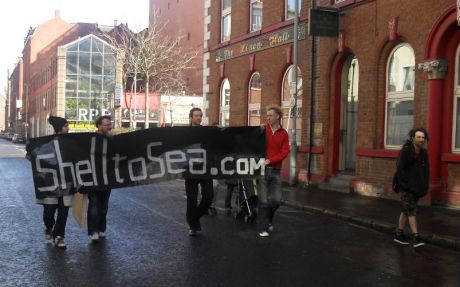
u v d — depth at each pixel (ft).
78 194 26.35
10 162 92.89
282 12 57.88
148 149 27.50
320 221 34.14
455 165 37.11
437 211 35.50
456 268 22.67
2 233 28.58
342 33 47.80
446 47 37.99
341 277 20.89
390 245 27.09
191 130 28.02
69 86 173.06
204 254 24.30
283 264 22.79
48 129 221.46
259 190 28.63
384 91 43.98
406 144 26.50
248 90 65.98
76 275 20.66
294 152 52.13
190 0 184.14
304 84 53.83
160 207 38.83
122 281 19.93
